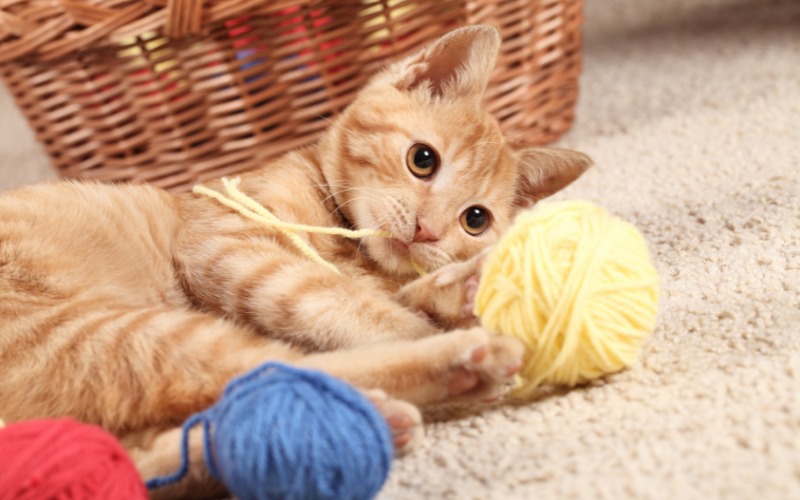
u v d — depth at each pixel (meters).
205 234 0.73
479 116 0.79
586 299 0.62
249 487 0.57
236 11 0.83
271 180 0.76
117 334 0.64
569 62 1.02
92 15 0.83
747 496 0.56
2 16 0.84
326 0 0.85
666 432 0.60
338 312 0.69
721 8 1.51
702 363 0.64
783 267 0.71
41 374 0.64
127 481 0.57
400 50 0.87
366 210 0.75
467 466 0.61
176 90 0.86
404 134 0.76
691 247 0.76
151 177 0.89
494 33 0.78
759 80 1.07
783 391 0.61
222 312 0.71
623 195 0.86
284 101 0.87
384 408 0.61
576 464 0.59
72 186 0.74
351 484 0.57
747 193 0.81
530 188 0.81
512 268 0.64
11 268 0.67
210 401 0.63
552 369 0.63
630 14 1.62
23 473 0.56
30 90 0.88
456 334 0.63
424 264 0.75
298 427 0.56
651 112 1.05
